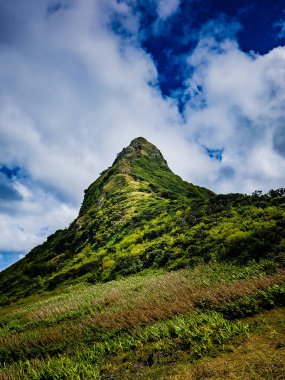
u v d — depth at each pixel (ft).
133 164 303.48
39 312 75.46
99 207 230.68
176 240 113.80
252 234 81.87
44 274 173.27
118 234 163.02
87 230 198.90
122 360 30.94
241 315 34.76
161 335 33.73
